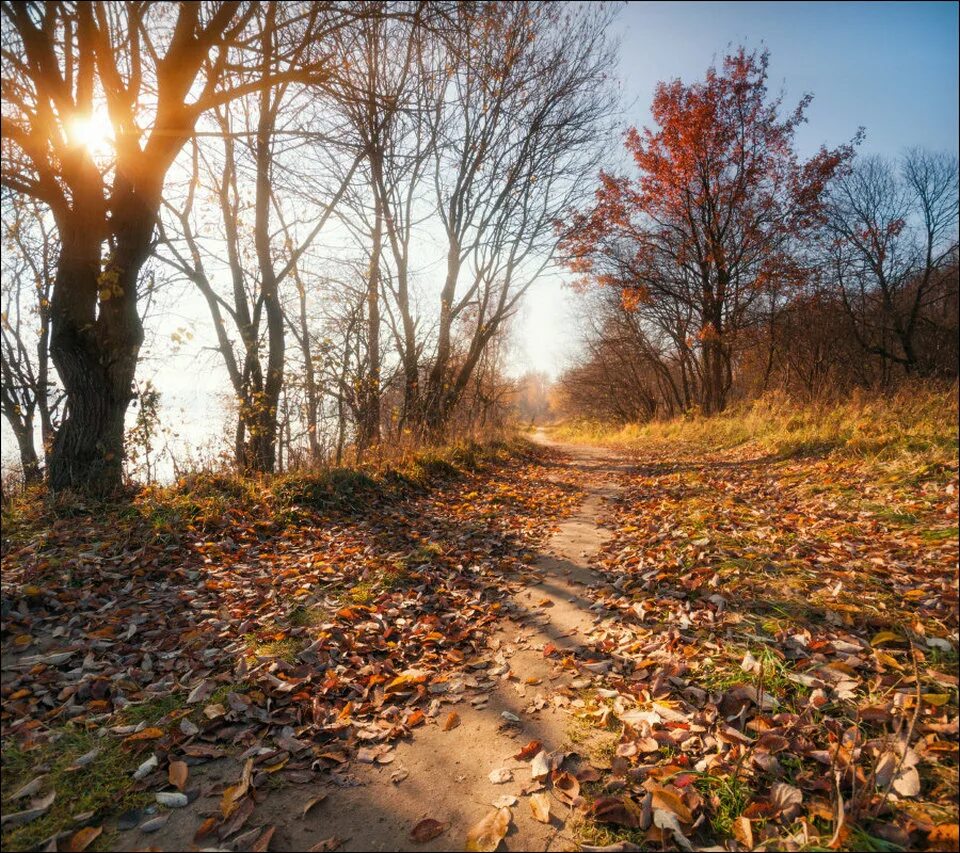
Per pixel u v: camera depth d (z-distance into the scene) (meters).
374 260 12.18
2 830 2.18
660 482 10.45
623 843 2.11
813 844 2.02
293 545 5.97
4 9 4.61
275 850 2.12
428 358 14.49
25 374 14.56
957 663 2.94
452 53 6.61
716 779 2.37
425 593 4.89
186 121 6.07
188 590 4.55
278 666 3.40
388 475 9.38
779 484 8.05
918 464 6.91
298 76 5.95
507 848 2.13
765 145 21.08
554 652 3.73
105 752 2.65
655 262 23.73
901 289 20.41
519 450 18.28
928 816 2.05
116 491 6.59
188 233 10.50
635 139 21.67
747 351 24.33
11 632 3.68
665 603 4.22
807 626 3.53
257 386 9.59
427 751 2.74
